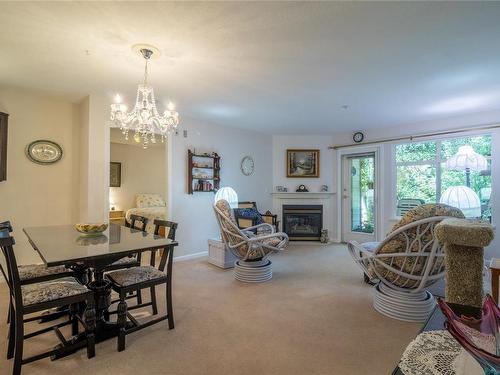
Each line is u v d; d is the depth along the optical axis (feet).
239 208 15.97
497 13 5.97
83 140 11.97
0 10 5.82
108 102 11.74
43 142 11.64
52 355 5.71
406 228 6.85
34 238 7.29
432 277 7.13
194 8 5.78
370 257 7.74
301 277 11.55
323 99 11.84
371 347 6.41
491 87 10.39
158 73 9.11
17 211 11.11
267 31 6.65
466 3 5.63
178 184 14.55
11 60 8.19
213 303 8.83
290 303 8.87
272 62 8.30
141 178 25.39
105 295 6.91
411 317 7.61
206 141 15.93
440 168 15.39
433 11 5.90
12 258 5.18
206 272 12.22
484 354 2.07
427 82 9.89
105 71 8.98
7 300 8.79
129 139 21.25
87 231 7.73
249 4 5.65
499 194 13.17
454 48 7.49
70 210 12.28
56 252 5.80
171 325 7.20
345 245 18.38
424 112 13.84
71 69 8.83
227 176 17.12
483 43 7.23
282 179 20.15
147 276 6.90
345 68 8.74
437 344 2.94
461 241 3.96
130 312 8.13
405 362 2.67
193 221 15.16
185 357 6.01
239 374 5.48
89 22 6.27
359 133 18.31
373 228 18.01
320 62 8.31
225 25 6.40
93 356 5.97
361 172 18.76
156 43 7.18
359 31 6.67
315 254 15.72
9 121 10.85
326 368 5.66
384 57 8.01
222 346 6.43
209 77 9.45
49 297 5.59
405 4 5.67
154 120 9.56
